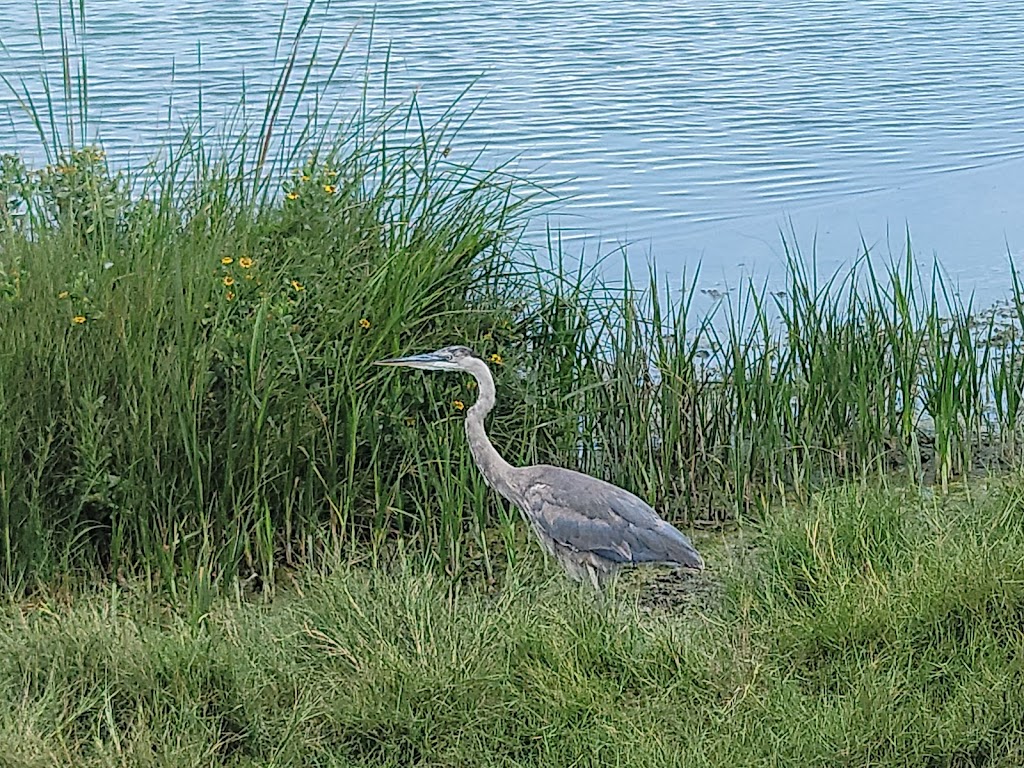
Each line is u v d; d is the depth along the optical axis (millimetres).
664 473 7945
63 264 7031
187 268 7094
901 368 8445
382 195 7867
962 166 14242
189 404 6809
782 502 7379
